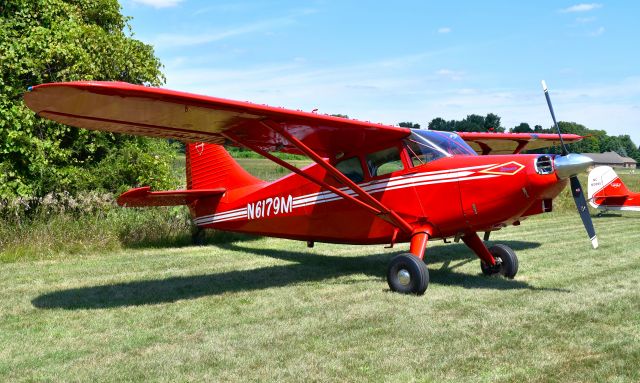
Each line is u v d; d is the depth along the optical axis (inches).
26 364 128.1
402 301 187.5
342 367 123.7
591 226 200.1
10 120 324.5
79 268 259.4
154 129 207.0
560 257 280.1
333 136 222.8
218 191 298.8
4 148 320.5
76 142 367.9
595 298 187.3
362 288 211.3
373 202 213.2
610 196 526.0
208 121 198.7
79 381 117.0
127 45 386.6
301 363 126.6
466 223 210.8
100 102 168.7
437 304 182.1
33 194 337.7
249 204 283.7
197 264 273.3
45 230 305.4
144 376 119.7
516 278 228.4
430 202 213.8
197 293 205.8
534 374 118.2
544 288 207.0
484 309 174.4
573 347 135.4
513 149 356.5
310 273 248.4
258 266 268.1
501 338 143.5
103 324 163.3
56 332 155.2
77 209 352.5
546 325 154.9
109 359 131.1
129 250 320.8
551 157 191.0
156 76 414.3
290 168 218.8
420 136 221.8
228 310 179.2
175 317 170.9
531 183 190.9
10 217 317.7
